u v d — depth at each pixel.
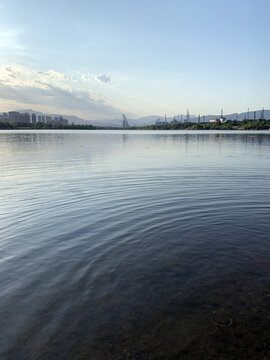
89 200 10.30
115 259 5.55
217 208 9.18
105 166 19.12
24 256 5.75
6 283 4.74
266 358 3.25
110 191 11.74
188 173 16.30
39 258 5.65
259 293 4.41
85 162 21.30
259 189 12.06
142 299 4.27
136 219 8.05
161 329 3.67
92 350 3.33
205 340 3.51
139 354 3.28
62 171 16.98
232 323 3.79
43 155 26.42
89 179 14.44
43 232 7.11
